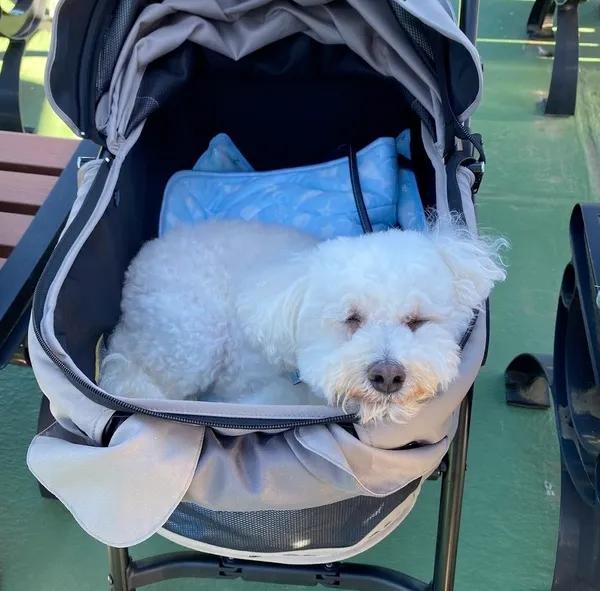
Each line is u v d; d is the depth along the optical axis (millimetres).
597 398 1341
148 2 1434
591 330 1191
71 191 1637
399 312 1185
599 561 1336
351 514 1096
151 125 1604
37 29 2529
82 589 1502
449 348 1115
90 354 1254
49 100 1252
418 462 985
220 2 1452
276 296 1245
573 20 2623
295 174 1675
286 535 1113
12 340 1411
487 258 1277
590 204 1316
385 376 1029
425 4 1183
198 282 1401
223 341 1393
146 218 1621
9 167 1914
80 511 928
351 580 1257
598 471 1186
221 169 1740
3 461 1725
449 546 1218
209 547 1146
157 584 1519
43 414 1357
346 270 1204
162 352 1340
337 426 937
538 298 2084
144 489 895
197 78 1659
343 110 1722
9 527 1609
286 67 1605
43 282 1081
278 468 928
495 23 3215
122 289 1429
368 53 1476
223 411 917
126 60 1413
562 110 2686
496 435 1771
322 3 1447
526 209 2340
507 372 1856
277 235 1491
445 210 1297
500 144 2584
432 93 1365
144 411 895
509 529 1594
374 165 1633
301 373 1214
